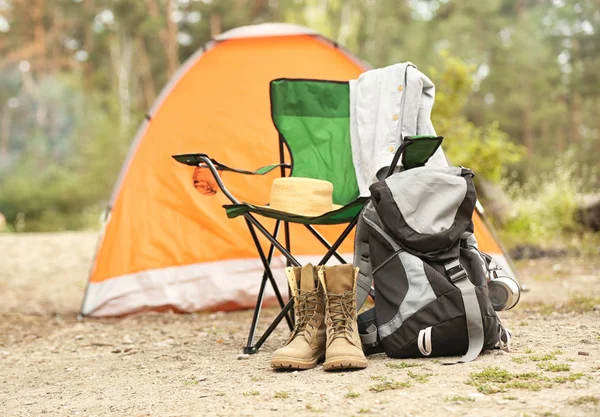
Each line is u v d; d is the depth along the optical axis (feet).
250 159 16.02
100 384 9.01
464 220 8.64
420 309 8.33
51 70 114.11
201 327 13.73
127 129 80.23
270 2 100.73
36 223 70.18
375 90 10.47
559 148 87.04
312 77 16.49
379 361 8.48
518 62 86.94
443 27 90.27
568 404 6.29
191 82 16.63
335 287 8.67
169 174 16.29
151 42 107.65
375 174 9.84
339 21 50.08
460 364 8.01
